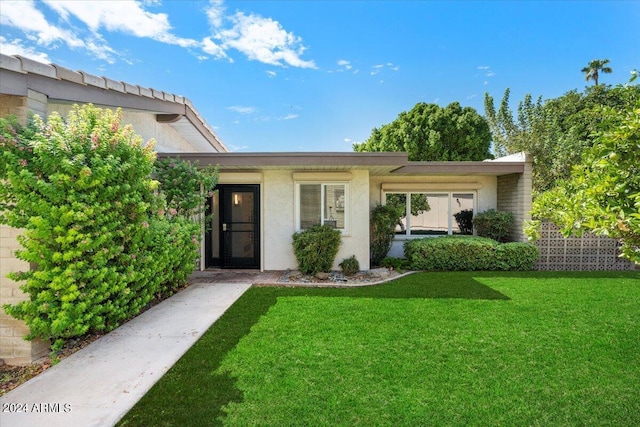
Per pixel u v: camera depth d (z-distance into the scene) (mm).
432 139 19969
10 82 3771
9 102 4008
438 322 4969
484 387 3250
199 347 4145
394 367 3633
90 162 4277
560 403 2996
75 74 4562
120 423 2713
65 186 4023
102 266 4309
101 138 4449
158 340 4328
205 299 6266
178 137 10219
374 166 8086
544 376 3453
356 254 9016
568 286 7148
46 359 4133
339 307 5730
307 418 2789
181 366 3664
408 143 20609
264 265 9164
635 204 2449
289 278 8203
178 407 2932
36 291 4012
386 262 9609
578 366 3660
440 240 9297
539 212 3727
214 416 2809
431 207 11180
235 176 9172
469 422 2744
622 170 2887
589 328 4715
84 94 4902
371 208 11086
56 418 2729
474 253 9086
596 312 5391
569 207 3199
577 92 23016
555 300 6078
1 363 4066
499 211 10578
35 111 4094
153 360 3773
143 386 3227
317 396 3098
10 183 3920
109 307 4418
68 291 4000
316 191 9102
